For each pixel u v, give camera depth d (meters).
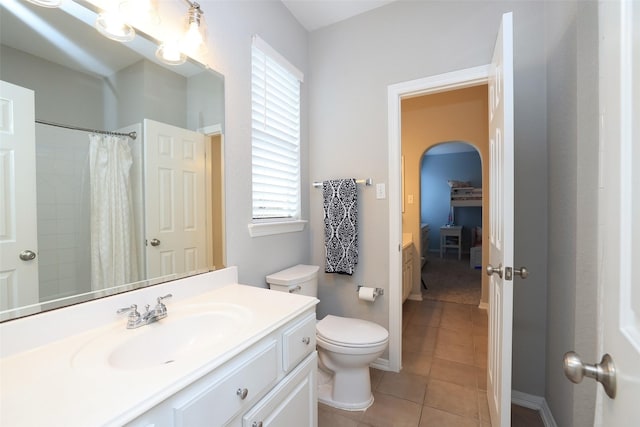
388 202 2.03
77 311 0.88
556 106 1.42
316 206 2.29
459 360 2.14
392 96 1.99
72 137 0.93
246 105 1.64
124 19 1.05
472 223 6.58
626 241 0.44
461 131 3.35
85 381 0.64
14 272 0.80
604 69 0.52
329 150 2.23
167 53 1.20
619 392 0.43
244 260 1.62
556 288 1.42
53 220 0.88
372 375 1.96
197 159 1.36
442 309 3.23
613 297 0.47
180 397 0.65
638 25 0.41
